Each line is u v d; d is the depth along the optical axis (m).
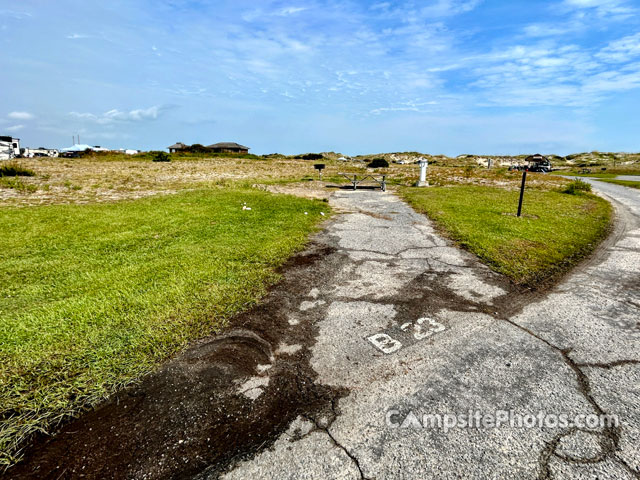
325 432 2.13
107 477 1.85
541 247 6.11
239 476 1.85
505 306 3.85
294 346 3.04
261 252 5.58
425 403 2.36
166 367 2.71
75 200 11.08
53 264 5.04
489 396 2.43
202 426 2.18
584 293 4.20
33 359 2.71
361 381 2.60
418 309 3.76
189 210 9.16
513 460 1.93
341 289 4.29
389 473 1.86
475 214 9.07
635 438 2.06
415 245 6.27
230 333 3.21
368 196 13.34
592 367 2.74
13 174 18.20
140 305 3.64
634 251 6.03
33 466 1.91
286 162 44.59
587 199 13.44
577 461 1.92
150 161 39.06
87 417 2.24
